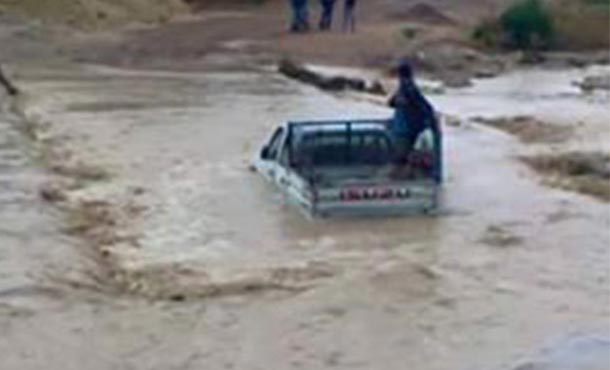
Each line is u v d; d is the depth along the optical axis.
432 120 50.38
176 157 58.16
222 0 149.50
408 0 140.38
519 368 32.44
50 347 33.53
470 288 39.12
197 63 98.06
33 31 113.00
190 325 35.44
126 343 34.00
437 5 136.88
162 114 70.81
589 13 117.50
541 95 86.44
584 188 53.62
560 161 58.84
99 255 42.34
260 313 36.44
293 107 73.88
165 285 39.03
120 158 57.84
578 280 40.22
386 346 34.00
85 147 60.38
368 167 49.69
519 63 104.31
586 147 63.91
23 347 33.41
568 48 112.62
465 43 112.12
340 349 33.75
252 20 131.88
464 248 43.84
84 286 38.53
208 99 77.19
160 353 33.38
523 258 42.62
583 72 100.69
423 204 47.97
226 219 47.19
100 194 50.81
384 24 123.00
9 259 40.38
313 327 35.41
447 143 64.38
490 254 43.09
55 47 106.56
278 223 46.72
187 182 53.09
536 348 33.88
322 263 41.81
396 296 38.09
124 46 108.44
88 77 88.31
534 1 114.81
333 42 108.06
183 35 117.12
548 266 41.66
